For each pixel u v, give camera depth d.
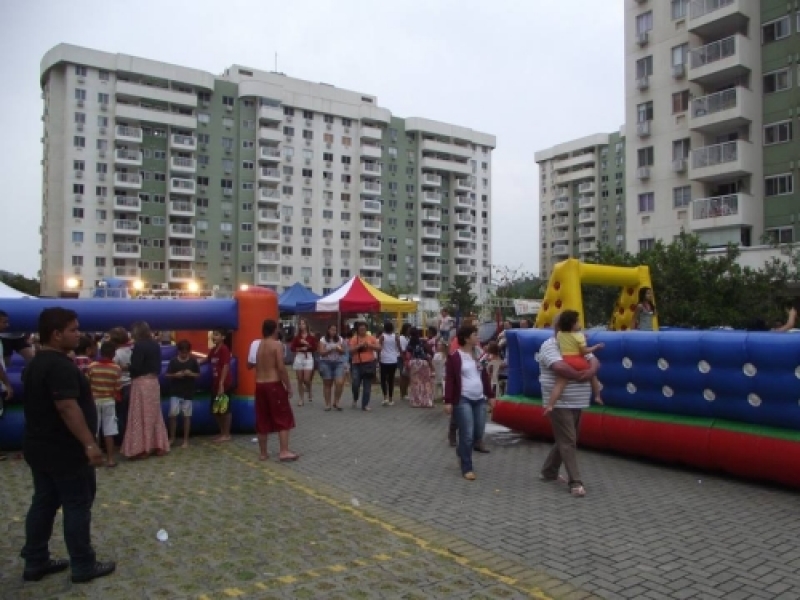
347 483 7.54
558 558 5.01
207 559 4.99
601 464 8.66
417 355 15.44
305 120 77.19
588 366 7.16
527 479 7.74
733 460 7.52
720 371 7.77
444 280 88.56
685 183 34.53
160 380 10.56
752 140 31.83
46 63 65.62
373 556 5.04
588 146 92.94
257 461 8.83
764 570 4.78
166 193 69.31
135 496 6.92
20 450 9.69
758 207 31.64
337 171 79.19
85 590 4.41
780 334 7.34
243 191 72.88
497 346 14.18
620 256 25.91
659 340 8.45
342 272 78.94
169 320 10.53
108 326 10.28
